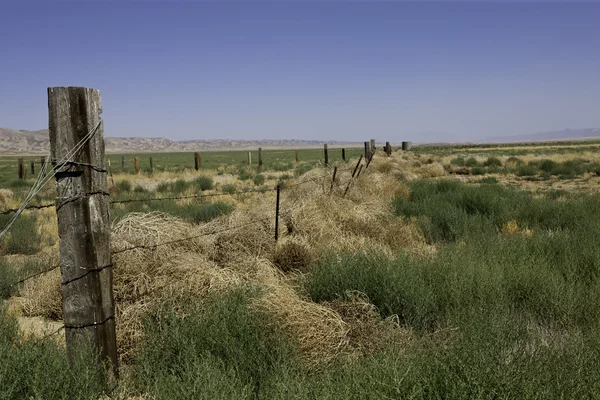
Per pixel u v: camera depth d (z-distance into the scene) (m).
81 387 4.23
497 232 12.05
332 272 6.97
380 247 8.89
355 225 10.80
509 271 7.27
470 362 4.09
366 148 26.95
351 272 6.91
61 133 4.62
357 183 15.32
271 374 4.67
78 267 4.68
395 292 6.32
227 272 7.11
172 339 5.21
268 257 8.84
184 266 6.79
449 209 13.65
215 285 6.52
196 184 29.27
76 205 4.65
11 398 4.04
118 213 15.61
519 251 8.59
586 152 62.28
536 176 31.02
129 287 6.58
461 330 5.18
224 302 5.61
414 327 6.04
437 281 7.02
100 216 4.77
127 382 4.77
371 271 6.86
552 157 45.12
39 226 15.41
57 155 4.64
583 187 24.36
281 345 5.00
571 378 4.03
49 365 4.33
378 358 4.61
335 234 10.02
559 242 9.28
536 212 13.62
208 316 5.51
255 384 4.64
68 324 4.73
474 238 10.35
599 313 6.06
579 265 8.08
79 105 4.64
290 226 10.20
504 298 6.53
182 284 6.50
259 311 5.49
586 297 6.46
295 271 8.52
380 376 4.05
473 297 6.52
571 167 32.84
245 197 21.38
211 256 8.41
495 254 8.49
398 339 5.39
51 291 7.35
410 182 22.83
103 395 4.52
